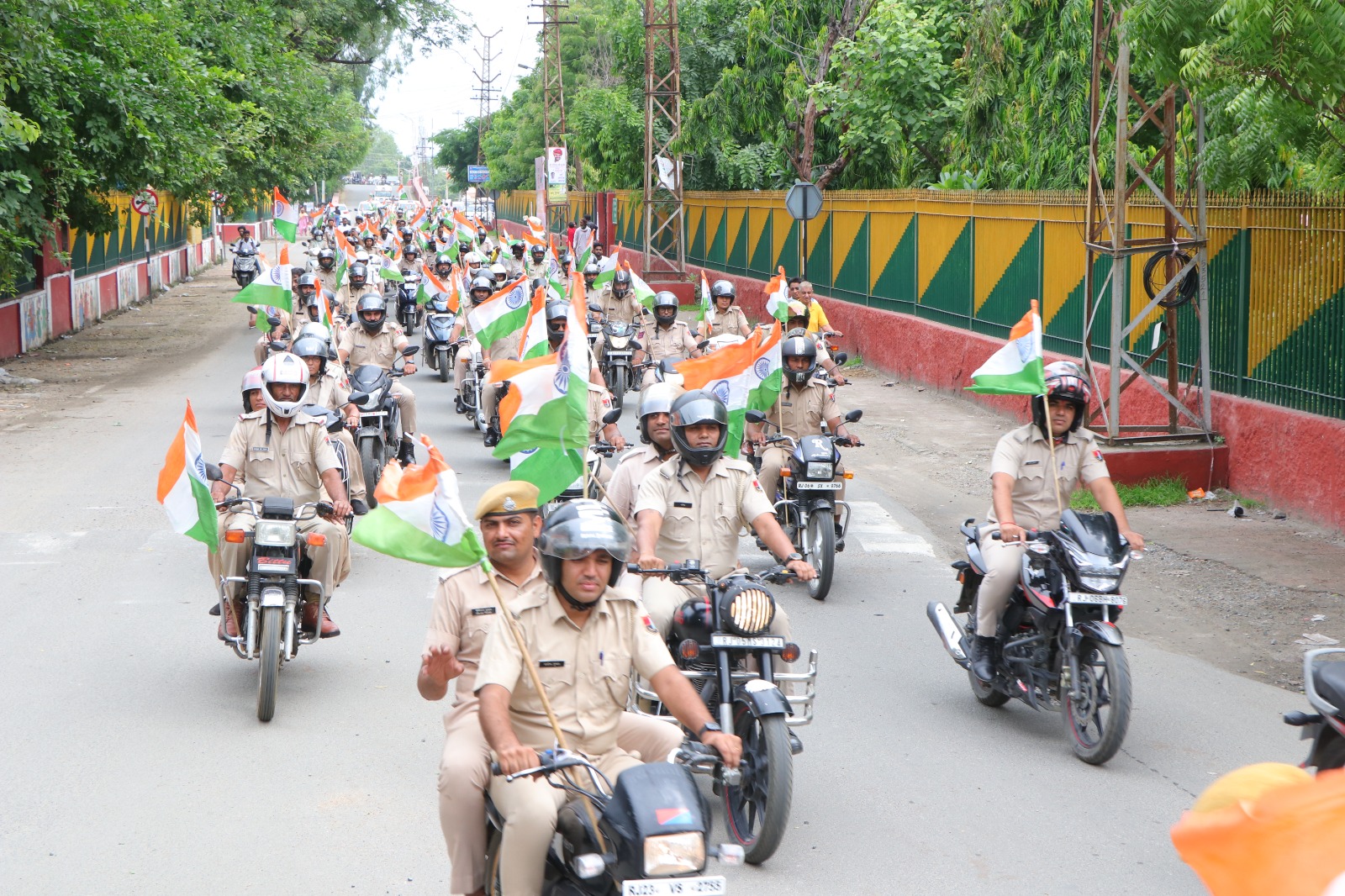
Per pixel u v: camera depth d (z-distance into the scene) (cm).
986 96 2038
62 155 2086
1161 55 932
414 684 760
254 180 3719
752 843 538
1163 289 1284
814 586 957
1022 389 714
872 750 670
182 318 3397
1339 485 1113
